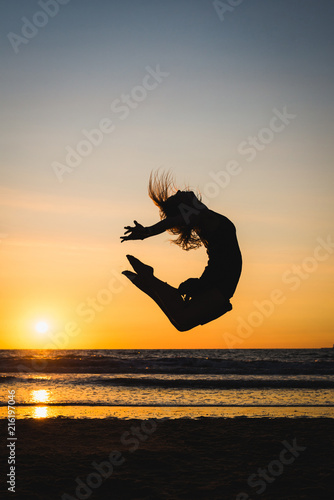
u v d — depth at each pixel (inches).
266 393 785.6
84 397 711.7
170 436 399.9
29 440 383.6
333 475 280.1
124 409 589.3
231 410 582.9
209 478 274.7
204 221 139.3
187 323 134.9
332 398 714.8
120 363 1467.8
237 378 1084.5
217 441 380.5
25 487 253.3
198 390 831.1
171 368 1370.6
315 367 1407.5
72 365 1460.4
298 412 567.8
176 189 148.1
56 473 281.9
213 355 2994.6
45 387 861.8
